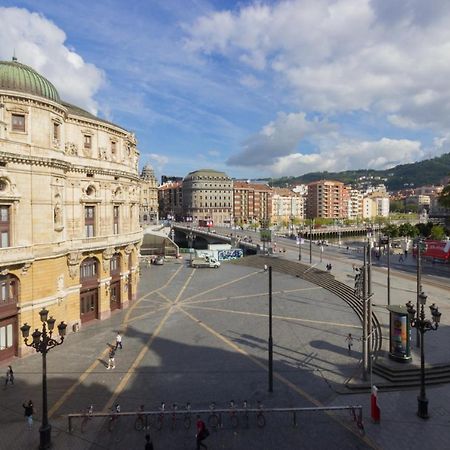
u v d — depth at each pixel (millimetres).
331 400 27438
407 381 29359
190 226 176625
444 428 23828
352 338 39625
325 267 79500
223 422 24906
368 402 27078
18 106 36469
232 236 130625
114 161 50688
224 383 30500
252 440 23016
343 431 23734
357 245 154625
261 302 56906
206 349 38031
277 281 73500
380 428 23938
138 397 28469
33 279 37344
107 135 49594
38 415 26172
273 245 112938
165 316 50062
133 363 34781
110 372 32906
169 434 23812
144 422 24641
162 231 137625
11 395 28969
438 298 52500
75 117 45031
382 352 34562
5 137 35469
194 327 45281
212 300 58562
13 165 35281
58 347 38844
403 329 31328
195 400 27828
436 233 116188
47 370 33375
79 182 44844
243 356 36000
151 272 85438
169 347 38750
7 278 35500
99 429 24359
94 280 47938
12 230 35500
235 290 65812
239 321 47281
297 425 24453
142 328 45125
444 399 27172
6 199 34562
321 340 39562
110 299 51781
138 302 57406
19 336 36250
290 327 44250
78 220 44875
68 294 43375
